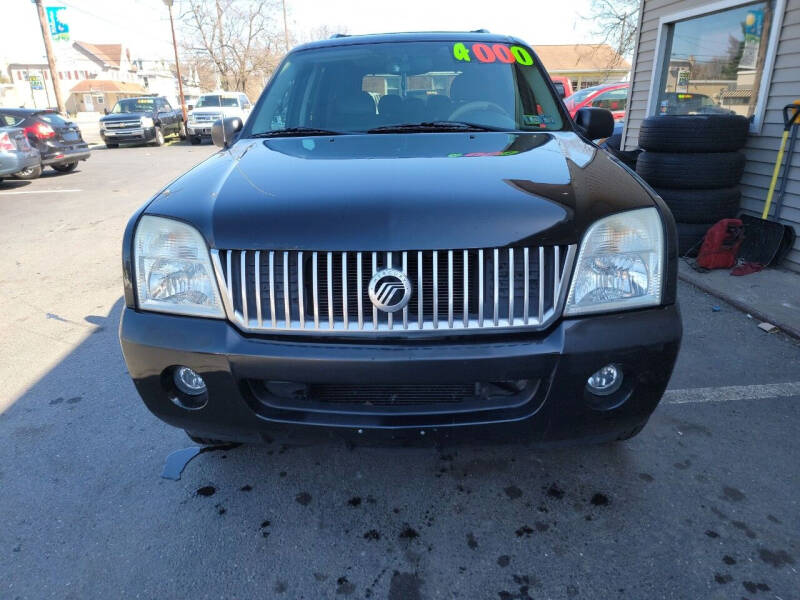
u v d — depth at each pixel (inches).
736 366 131.6
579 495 90.6
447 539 82.6
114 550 81.6
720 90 235.5
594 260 72.1
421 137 106.4
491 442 74.6
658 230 74.6
